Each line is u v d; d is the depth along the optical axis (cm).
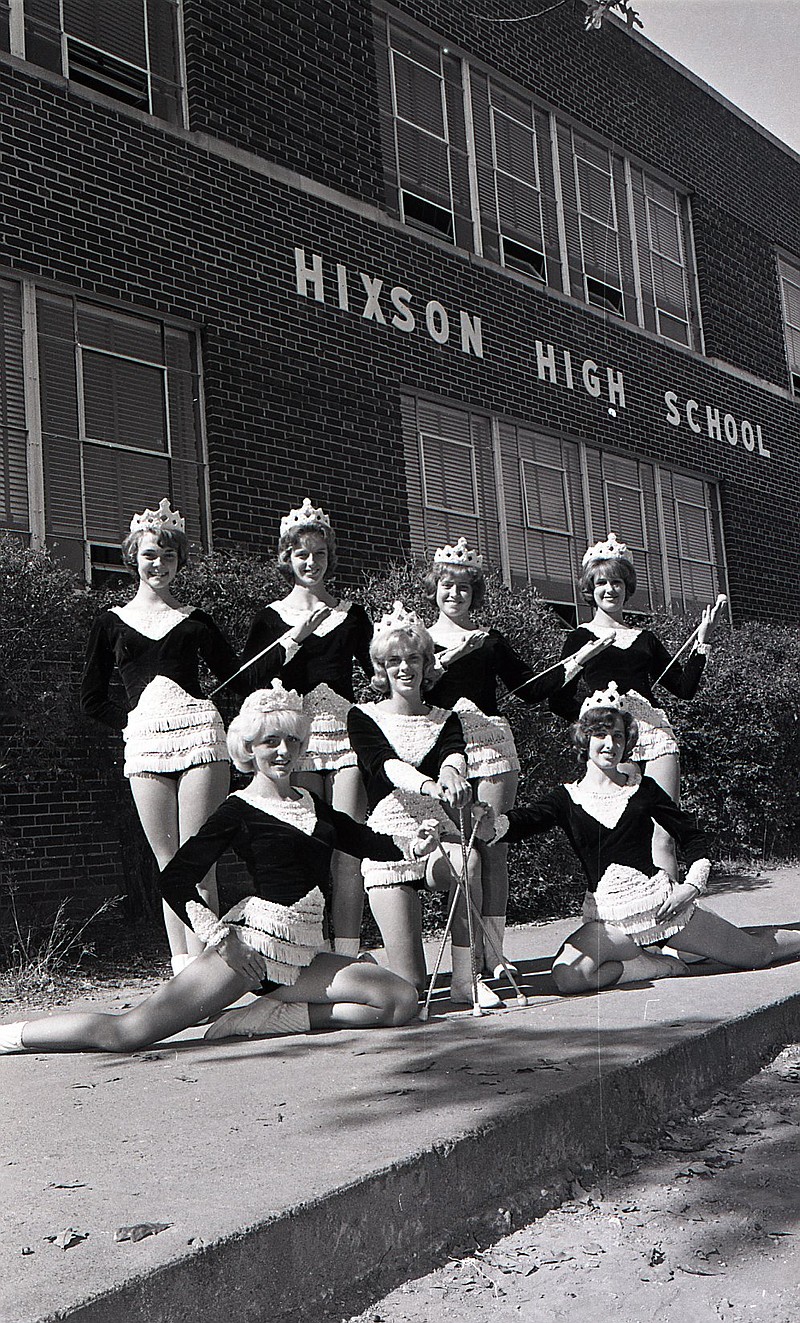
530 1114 367
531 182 1438
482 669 585
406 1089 393
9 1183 313
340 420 1114
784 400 1825
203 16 1047
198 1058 455
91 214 939
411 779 506
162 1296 257
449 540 1232
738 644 1282
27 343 902
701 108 1753
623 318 1550
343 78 1173
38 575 706
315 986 487
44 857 819
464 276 1290
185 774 549
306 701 557
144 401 975
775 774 1199
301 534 574
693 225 1725
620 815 570
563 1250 328
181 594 780
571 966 556
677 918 576
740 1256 323
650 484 1557
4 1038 477
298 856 483
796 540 1803
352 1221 304
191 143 1020
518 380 1344
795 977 588
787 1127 430
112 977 673
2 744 712
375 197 1189
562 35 1509
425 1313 292
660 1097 434
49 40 951
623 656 641
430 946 752
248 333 1043
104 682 576
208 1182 309
